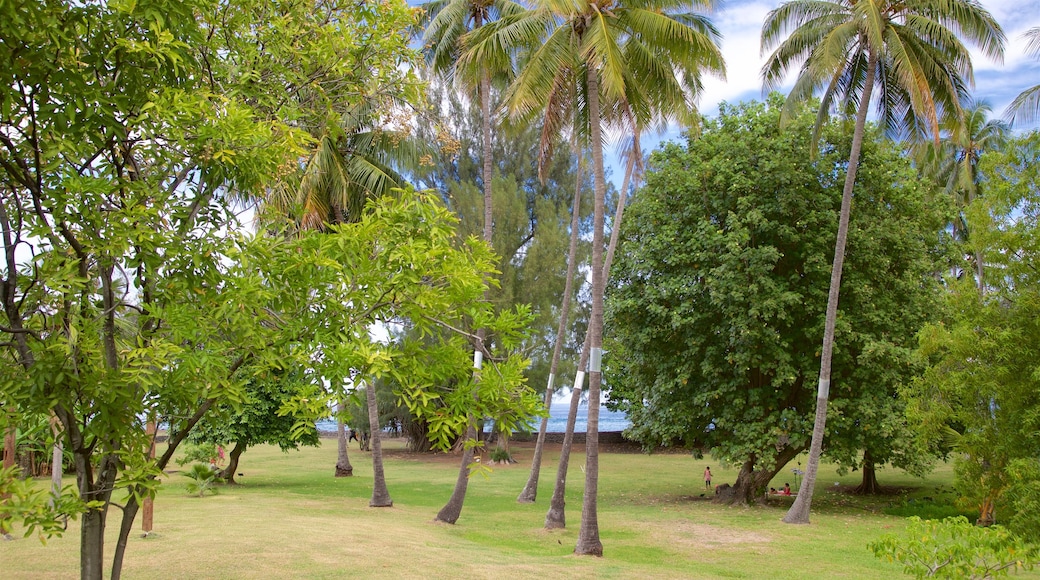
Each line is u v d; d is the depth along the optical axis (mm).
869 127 22203
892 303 20938
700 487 27406
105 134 4438
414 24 6648
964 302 12797
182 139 4469
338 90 6492
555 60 14453
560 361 34844
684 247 21859
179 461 21359
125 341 4938
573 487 26875
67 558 9883
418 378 4914
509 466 35594
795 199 20797
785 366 20391
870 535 16812
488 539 15320
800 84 18609
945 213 23562
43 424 5188
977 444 12266
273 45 5930
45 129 4203
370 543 12359
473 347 5566
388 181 20562
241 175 4980
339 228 4902
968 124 34719
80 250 4465
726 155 21953
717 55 13914
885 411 19703
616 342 26844
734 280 20312
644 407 24375
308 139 5324
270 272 4660
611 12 14312
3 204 4578
